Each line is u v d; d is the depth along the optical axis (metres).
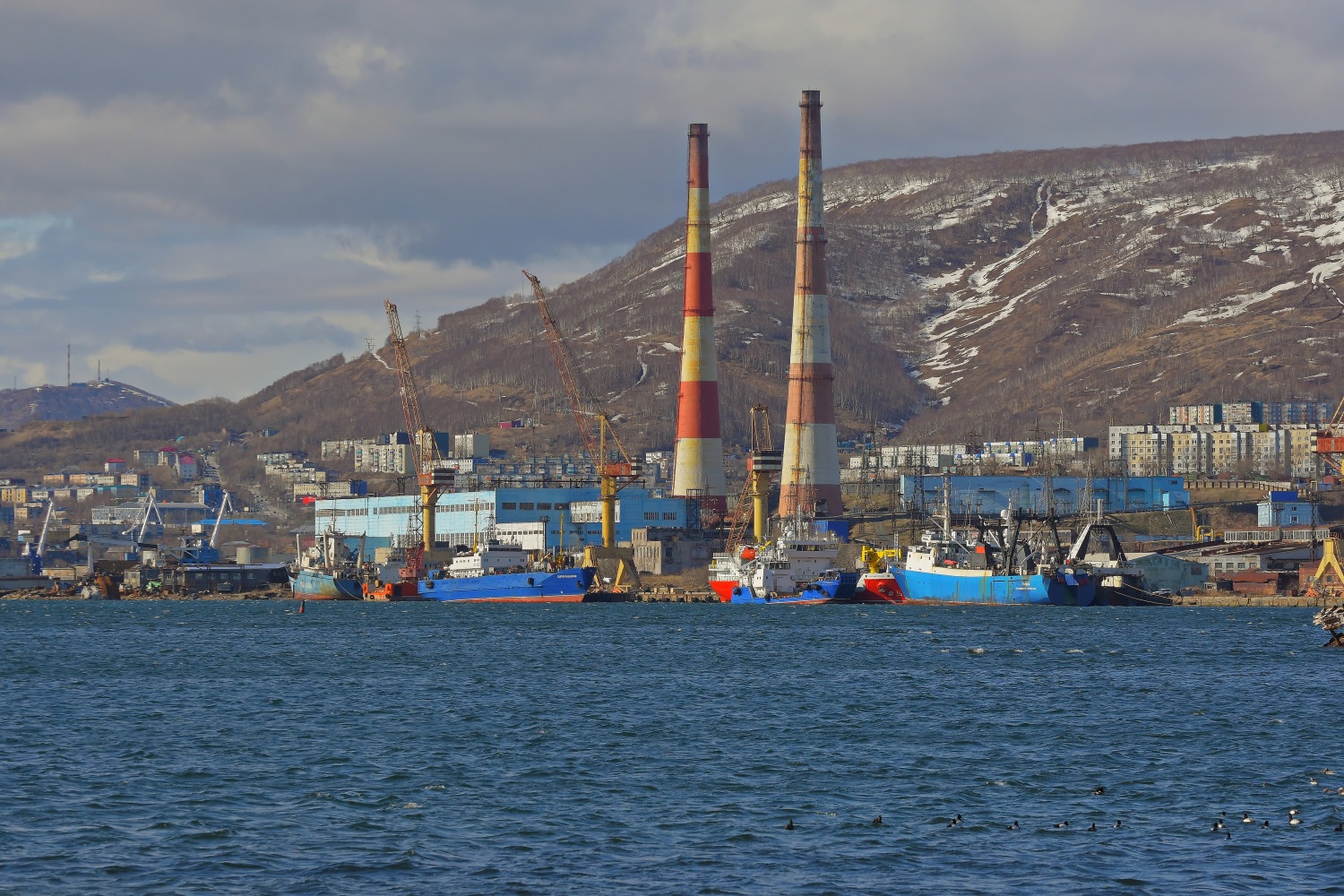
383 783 181.38
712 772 188.25
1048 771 188.12
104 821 159.75
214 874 138.12
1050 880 135.25
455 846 148.62
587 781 182.25
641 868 139.88
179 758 199.75
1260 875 136.25
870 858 143.00
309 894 131.88
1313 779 182.12
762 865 140.88
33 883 135.00
